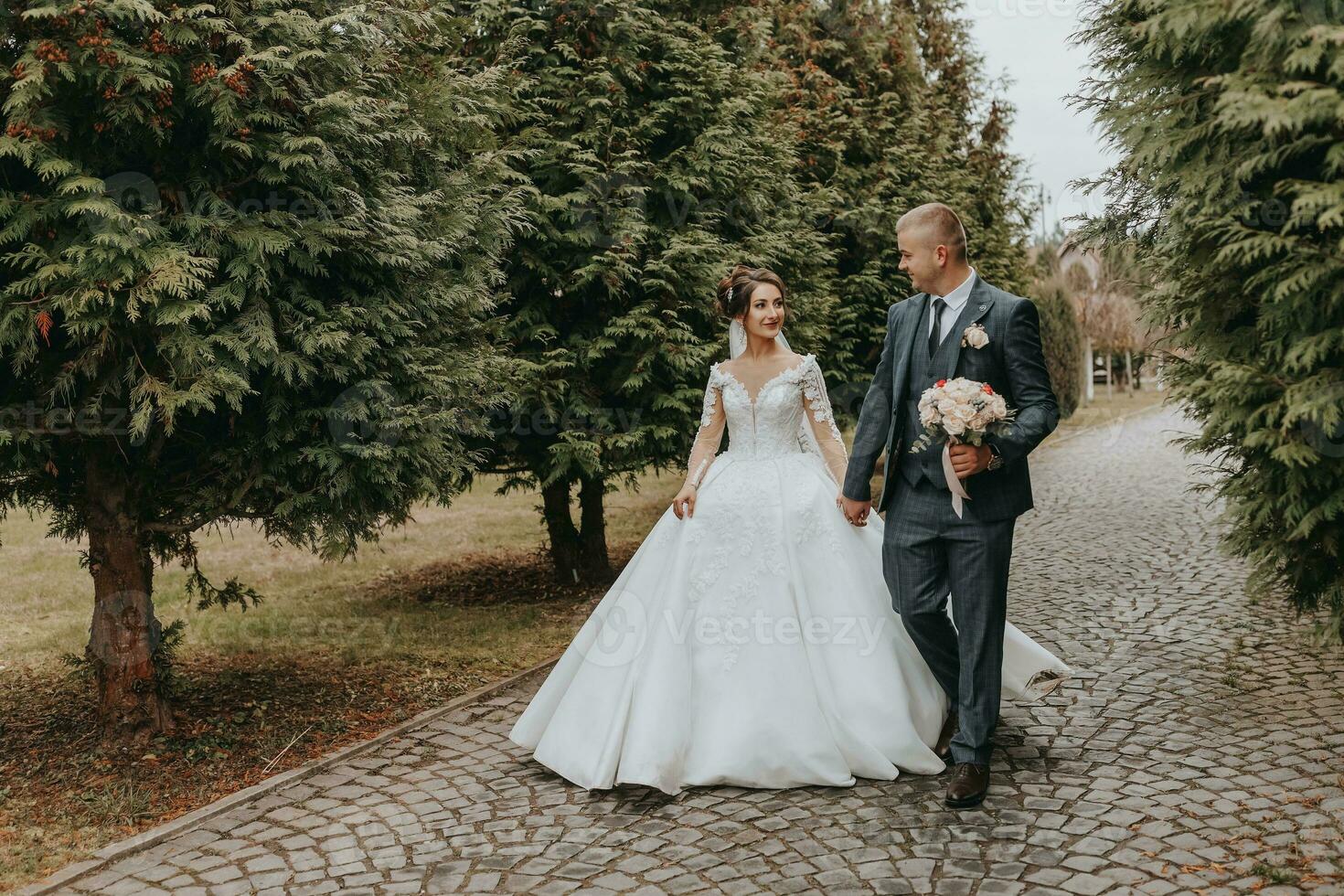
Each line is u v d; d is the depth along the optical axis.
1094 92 3.39
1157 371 3.66
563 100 6.54
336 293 4.23
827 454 4.07
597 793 3.57
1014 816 3.19
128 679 4.27
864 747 3.51
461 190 4.98
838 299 8.93
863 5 11.17
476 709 4.64
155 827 3.47
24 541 10.16
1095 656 5.03
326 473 4.12
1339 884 2.66
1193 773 3.47
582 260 6.49
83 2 3.25
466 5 6.64
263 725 4.48
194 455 4.38
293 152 3.78
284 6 3.89
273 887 2.97
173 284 3.38
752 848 3.06
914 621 3.49
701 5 7.57
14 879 3.09
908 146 10.66
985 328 3.42
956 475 3.24
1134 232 3.66
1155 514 9.65
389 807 3.54
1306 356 2.77
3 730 4.53
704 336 7.01
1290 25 2.65
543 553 8.88
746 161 7.31
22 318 3.45
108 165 3.61
